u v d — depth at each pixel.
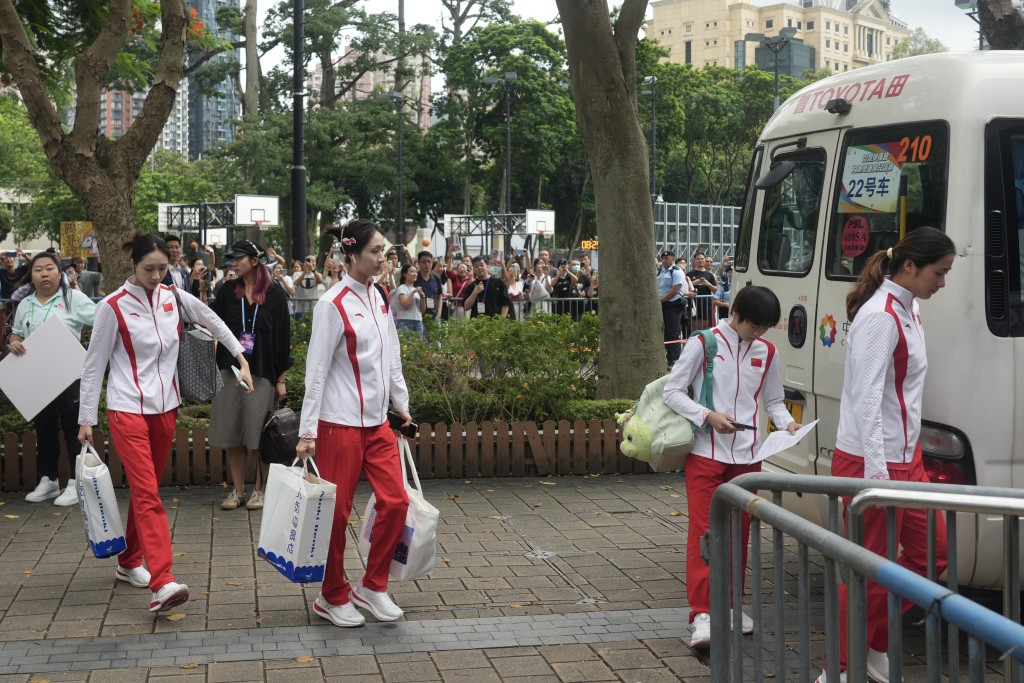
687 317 18.22
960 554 4.69
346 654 4.86
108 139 10.28
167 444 5.65
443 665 4.74
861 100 5.53
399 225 47.72
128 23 10.27
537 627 5.25
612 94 9.71
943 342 4.79
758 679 3.58
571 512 7.70
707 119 72.06
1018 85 4.89
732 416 5.00
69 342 7.33
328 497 5.03
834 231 5.64
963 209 4.79
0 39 11.63
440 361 9.54
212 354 5.91
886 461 4.34
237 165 49.62
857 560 2.71
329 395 5.16
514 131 55.66
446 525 7.31
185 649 4.89
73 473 8.34
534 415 9.45
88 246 26.86
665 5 156.88
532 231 40.69
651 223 9.92
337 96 53.78
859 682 2.88
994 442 4.74
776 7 153.12
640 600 5.70
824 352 5.63
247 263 7.53
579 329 10.48
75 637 5.04
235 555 6.52
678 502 8.02
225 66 49.16
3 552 6.53
